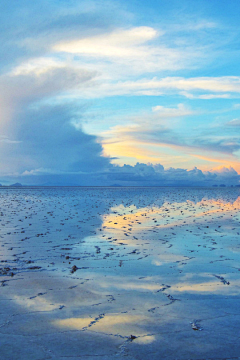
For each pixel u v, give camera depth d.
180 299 5.29
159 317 4.56
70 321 4.41
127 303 5.10
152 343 3.81
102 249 9.34
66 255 8.54
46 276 6.60
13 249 9.26
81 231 12.75
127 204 31.73
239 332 4.09
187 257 8.35
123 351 3.61
